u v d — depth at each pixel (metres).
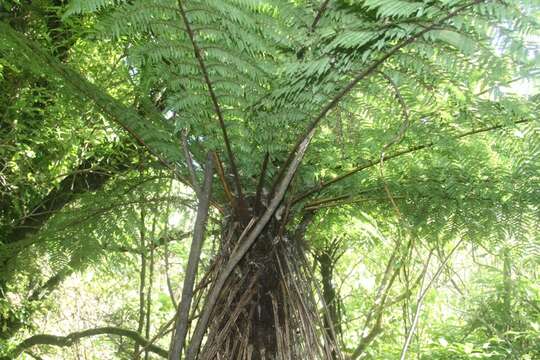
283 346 1.75
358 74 1.53
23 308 3.91
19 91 3.04
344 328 4.76
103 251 2.32
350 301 4.93
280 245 1.92
